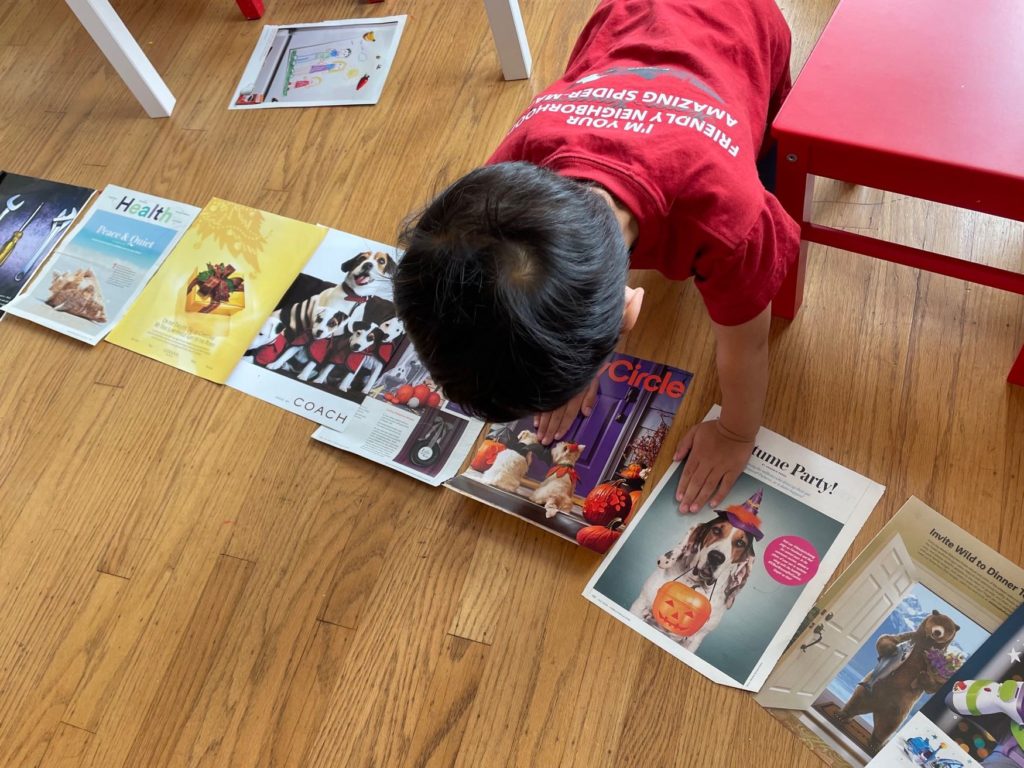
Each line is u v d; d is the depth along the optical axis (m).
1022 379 0.96
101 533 1.07
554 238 0.51
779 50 0.85
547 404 0.55
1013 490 0.91
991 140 0.71
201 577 1.02
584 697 0.90
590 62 0.76
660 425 1.01
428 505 1.02
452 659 0.93
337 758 0.91
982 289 1.03
